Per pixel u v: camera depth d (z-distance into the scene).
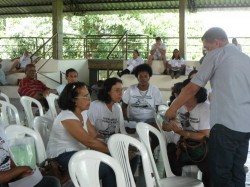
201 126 3.22
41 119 3.46
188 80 3.72
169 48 14.32
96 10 13.83
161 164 4.41
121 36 12.45
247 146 2.85
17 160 2.66
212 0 12.12
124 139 2.54
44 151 2.89
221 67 2.77
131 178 2.54
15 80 11.57
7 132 2.75
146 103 4.58
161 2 12.80
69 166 1.98
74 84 3.02
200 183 2.88
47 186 2.38
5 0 14.25
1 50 15.39
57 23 12.88
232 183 2.78
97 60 13.43
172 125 3.22
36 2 14.03
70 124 2.90
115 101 3.90
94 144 2.90
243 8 12.13
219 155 2.76
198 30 18.64
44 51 13.02
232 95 2.72
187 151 3.14
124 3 13.27
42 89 6.39
